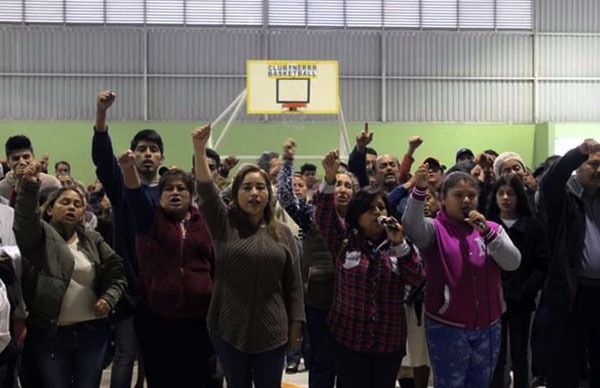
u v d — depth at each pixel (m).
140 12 19.44
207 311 4.81
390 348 4.72
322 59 19.78
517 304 5.55
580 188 5.30
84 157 19.00
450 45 20.06
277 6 19.72
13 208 5.19
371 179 6.82
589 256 5.20
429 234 4.83
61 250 4.74
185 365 4.84
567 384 5.28
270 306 4.55
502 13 20.17
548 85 20.23
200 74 19.53
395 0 19.97
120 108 19.39
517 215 5.66
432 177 6.34
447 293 4.77
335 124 19.38
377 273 4.72
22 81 19.19
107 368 7.50
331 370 5.31
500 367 5.59
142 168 5.34
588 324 5.25
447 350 4.79
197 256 4.85
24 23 19.16
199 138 4.50
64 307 4.75
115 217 5.15
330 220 5.01
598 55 20.33
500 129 19.86
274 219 4.66
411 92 19.97
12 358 4.46
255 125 19.11
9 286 4.50
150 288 4.78
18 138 5.95
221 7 19.61
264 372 4.57
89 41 19.31
